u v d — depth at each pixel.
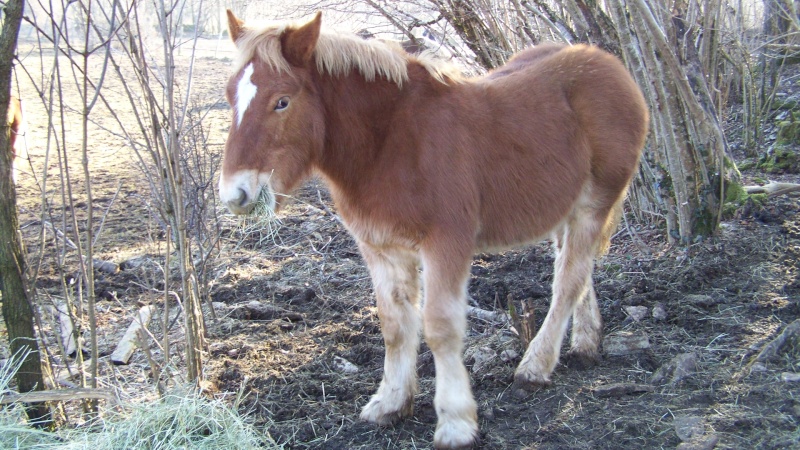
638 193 5.64
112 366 3.50
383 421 3.21
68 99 12.02
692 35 5.50
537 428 3.10
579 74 3.63
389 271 3.22
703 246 4.88
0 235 2.84
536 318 4.26
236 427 3.01
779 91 8.52
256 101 2.79
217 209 6.23
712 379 3.35
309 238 5.87
